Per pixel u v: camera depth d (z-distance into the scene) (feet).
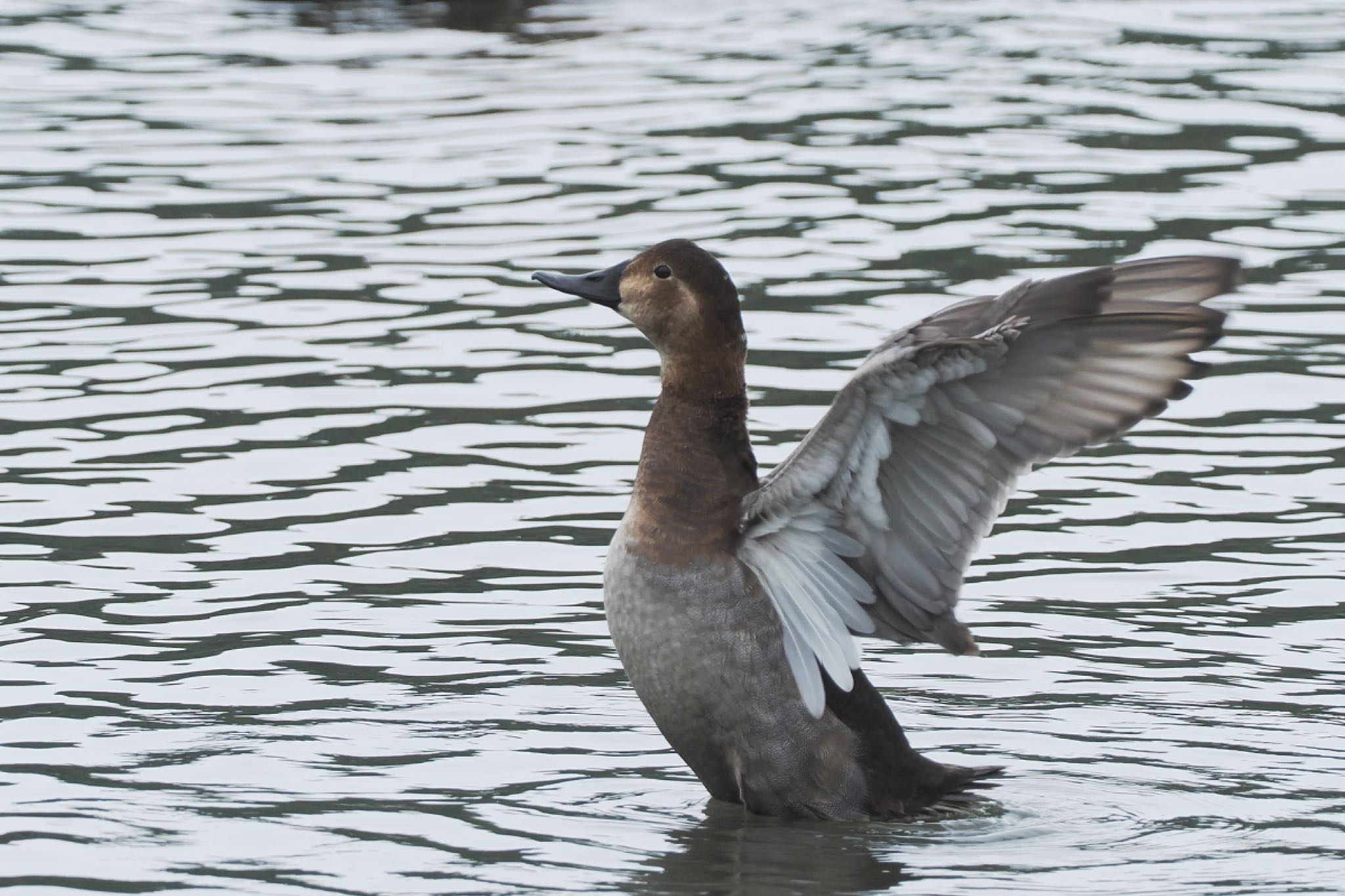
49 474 42.83
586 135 72.33
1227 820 27.96
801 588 27.91
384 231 61.82
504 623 35.83
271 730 31.04
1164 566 38.42
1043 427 26.16
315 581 37.50
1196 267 25.26
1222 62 82.17
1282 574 37.91
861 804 28.48
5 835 26.94
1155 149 69.62
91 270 58.13
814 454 26.99
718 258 58.34
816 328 52.37
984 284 55.16
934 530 27.14
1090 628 35.63
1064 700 32.58
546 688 33.14
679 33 89.45
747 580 28.04
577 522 40.70
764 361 50.11
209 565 38.17
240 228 62.28
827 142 71.00
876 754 28.53
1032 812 28.43
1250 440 45.65
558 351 52.03
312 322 54.03
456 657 34.24
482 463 43.98
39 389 48.42
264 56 85.05
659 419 29.27
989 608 36.68
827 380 48.75
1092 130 72.23
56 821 27.45
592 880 25.91
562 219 62.54
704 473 28.78
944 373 25.59
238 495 41.88
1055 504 42.16
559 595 37.11
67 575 37.45
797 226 61.36
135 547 38.96
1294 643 34.71
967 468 26.66
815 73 81.56
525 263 58.65
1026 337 25.45
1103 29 89.04
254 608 36.11
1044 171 67.10
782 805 28.43
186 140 72.02
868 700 28.58
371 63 83.82
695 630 28.12
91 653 33.94
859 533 27.55
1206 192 64.54
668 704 28.58
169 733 30.81
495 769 29.86
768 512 27.76
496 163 69.00
